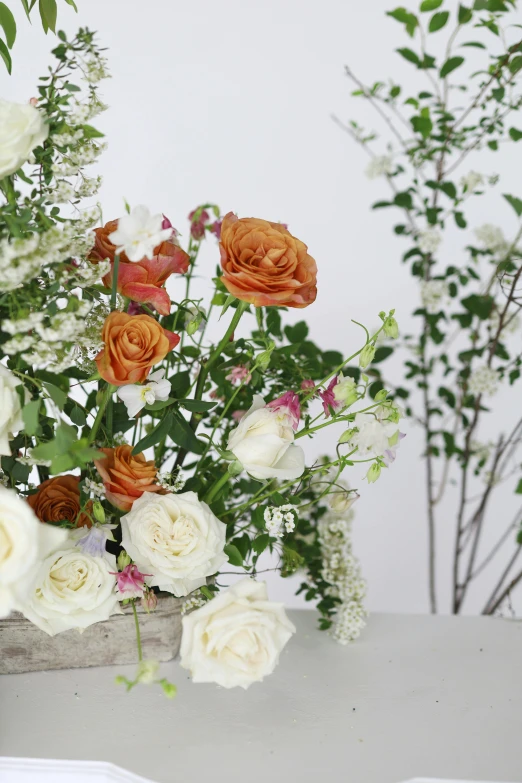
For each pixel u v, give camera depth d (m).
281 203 2.00
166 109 1.93
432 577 1.88
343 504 0.90
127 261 0.80
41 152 0.78
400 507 2.17
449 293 1.57
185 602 0.88
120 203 1.95
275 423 0.77
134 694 0.85
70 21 1.87
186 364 0.96
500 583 1.60
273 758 0.73
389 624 1.08
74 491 0.87
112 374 0.74
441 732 0.79
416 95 1.94
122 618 0.88
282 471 0.77
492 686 0.90
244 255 0.77
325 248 2.03
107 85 1.90
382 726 0.80
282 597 2.09
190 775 0.70
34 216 0.77
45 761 0.72
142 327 0.75
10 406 0.68
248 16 1.90
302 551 1.05
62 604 0.75
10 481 0.86
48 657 0.89
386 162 1.56
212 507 0.90
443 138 1.50
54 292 0.75
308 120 1.96
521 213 1.27
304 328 1.12
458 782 0.70
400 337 1.99
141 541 0.76
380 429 0.80
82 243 0.75
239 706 0.83
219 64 1.91
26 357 0.69
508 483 2.13
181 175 1.96
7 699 0.83
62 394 0.70
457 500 2.16
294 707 0.83
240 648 0.71
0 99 0.71
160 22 1.89
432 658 0.97
